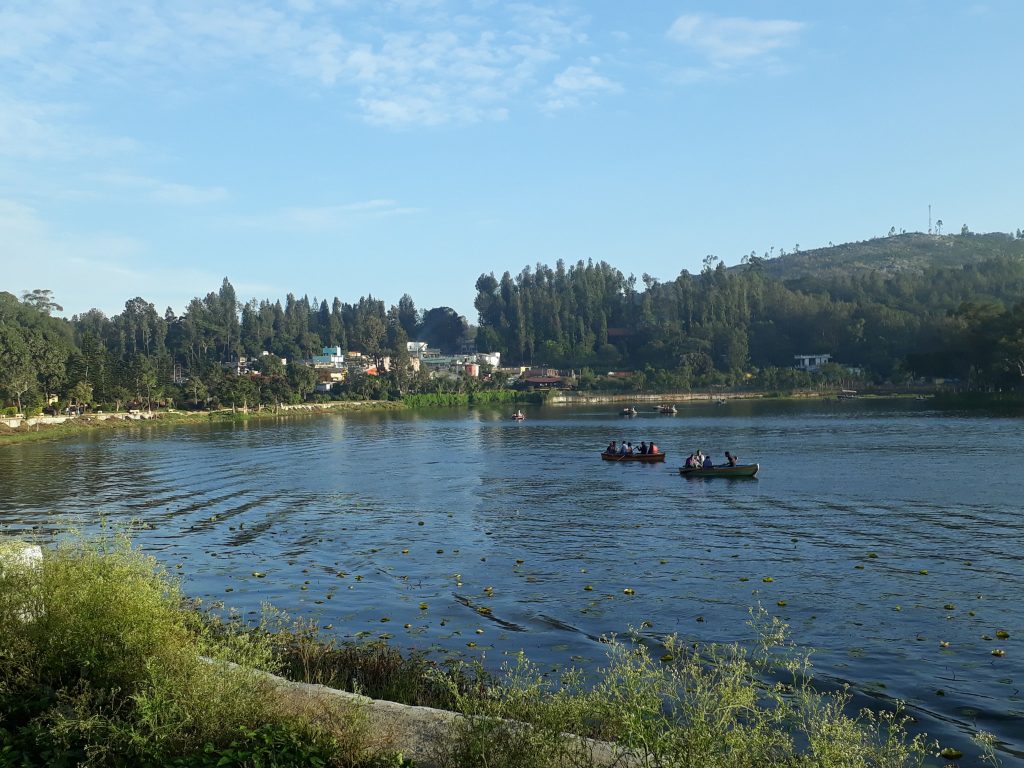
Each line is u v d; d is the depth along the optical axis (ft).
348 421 458.09
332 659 52.70
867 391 628.69
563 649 62.28
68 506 143.84
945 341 568.00
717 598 76.54
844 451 220.23
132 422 429.79
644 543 104.53
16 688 35.29
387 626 68.80
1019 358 445.37
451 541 108.47
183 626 41.47
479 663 58.34
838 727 32.09
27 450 267.18
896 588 79.00
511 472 195.31
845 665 57.82
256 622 69.05
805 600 75.10
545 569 90.38
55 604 38.29
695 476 177.17
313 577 87.56
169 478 186.91
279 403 552.82
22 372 385.70
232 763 29.45
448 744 32.22
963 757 43.42
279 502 147.74
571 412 539.29
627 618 70.59
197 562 95.66
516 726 30.09
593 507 137.18
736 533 110.01
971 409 407.64
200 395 518.37
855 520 117.91
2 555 41.32
